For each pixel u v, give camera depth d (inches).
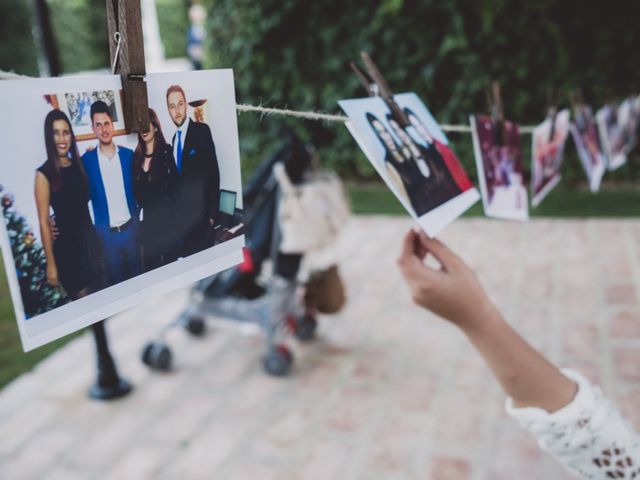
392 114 38.1
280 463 87.0
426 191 36.1
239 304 111.6
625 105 102.5
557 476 81.1
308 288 114.0
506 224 187.0
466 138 217.3
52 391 107.5
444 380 105.0
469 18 207.0
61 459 90.0
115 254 23.8
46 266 21.6
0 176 20.1
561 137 72.9
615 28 198.2
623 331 117.0
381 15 213.8
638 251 158.2
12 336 129.9
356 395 102.2
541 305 131.0
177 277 26.5
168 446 91.9
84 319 23.1
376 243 178.2
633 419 90.7
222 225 28.1
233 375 110.4
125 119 23.6
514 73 208.2
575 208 199.6
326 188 105.9
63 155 21.7
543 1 197.8
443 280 32.2
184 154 26.1
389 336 121.8
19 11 414.0
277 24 228.8
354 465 85.6
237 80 245.4
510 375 32.2
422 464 84.9
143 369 113.7
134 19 22.9
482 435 90.0
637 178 217.2
